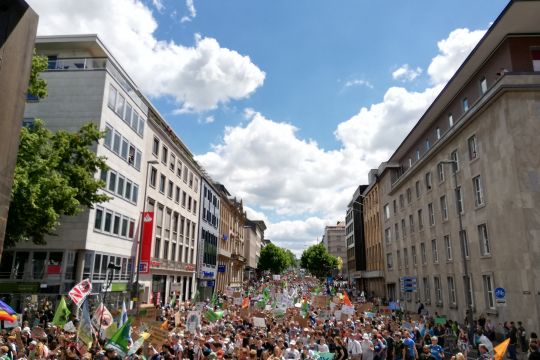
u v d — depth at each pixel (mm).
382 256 59062
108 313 15164
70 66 29844
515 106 25078
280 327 18609
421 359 13320
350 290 63500
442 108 37656
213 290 65188
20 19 4547
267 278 122938
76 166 22469
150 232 35469
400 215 49688
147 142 37906
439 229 36438
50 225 19859
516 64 26484
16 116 4457
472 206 29672
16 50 4473
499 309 25531
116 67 31578
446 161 29250
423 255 41594
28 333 14297
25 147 18562
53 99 29250
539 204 23719
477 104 28188
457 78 32094
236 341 15484
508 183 25000
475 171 29281
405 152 51719
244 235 107188
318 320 21578
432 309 38188
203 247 56031
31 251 26922
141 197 36219
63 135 22266
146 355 13992
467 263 30594
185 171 50031
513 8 24562
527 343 21281
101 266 29266
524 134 24625
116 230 31531
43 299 25828
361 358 15750
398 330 19016
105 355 11570
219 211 71438
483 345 12797
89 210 27531
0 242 4160
